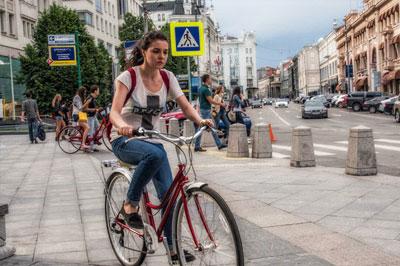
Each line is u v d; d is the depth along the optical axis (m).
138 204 4.19
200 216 3.53
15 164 13.77
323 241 5.05
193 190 3.55
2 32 42.22
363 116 40.59
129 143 4.08
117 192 4.59
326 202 6.88
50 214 6.85
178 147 3.88
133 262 4.41
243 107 17.30
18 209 7.32
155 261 4.60
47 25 41.50
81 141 15.62
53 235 5.69
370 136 9.09
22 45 46.38
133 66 4.17
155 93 4.17
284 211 6.44
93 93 15.55
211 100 14.12
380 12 67.69
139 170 3.98
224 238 3.31
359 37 82.81
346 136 20.48
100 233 5.70
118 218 4.52
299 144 10.55
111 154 15.02
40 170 12.05
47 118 38.94
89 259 4.75
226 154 13.75
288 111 62.88
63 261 4.70
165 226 3.96
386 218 5.90
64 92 40.88
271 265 4.37
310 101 42.75
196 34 14.98
